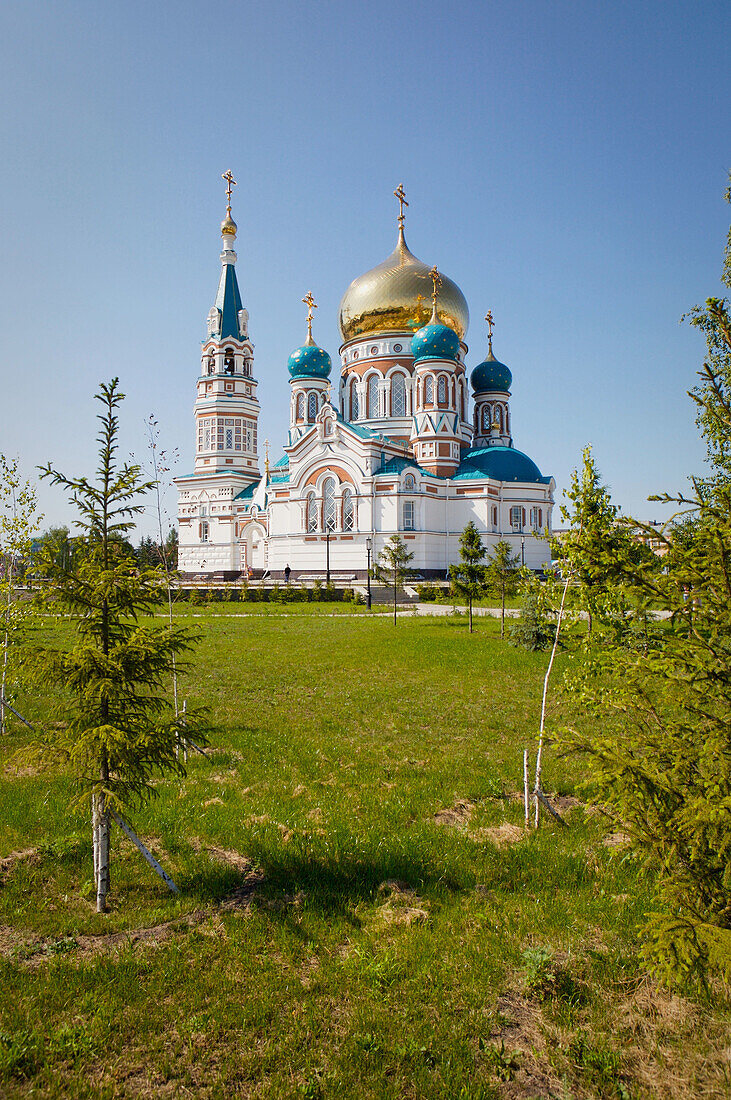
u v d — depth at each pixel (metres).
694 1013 6.95
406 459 75.00
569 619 11.07
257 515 82.44
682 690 7.22
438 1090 5.97
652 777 7.05
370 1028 6.66
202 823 11.33
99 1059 6.36
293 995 7.14
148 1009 6.94
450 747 15.61
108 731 8.54
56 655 8.98
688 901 6.75
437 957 7.71
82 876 9.70
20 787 12.96
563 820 11.41
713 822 6.51
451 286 80.31
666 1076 6.21
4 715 17.88
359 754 15.04
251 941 8.05
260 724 17.66
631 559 8.03
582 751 7.96
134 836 9.28
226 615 49.72
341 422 73.69
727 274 21.55
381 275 80.00
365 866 9.75
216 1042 6.54
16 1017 6.77
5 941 8.16
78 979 7.32
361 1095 5.92
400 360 79.25
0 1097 5.92
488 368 84.44
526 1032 6.73
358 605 56.75
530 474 77.12
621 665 7.90
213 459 88.06
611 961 7.67
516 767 14.09
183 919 8.67
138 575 9.46
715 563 7.12
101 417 9.48
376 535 70.38
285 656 29.06
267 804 12.10
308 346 83.19
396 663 26.91
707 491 7.71
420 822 11.31
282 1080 6.07
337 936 8.16
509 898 9.00
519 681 23.05
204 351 89.31
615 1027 6.78
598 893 9.11
